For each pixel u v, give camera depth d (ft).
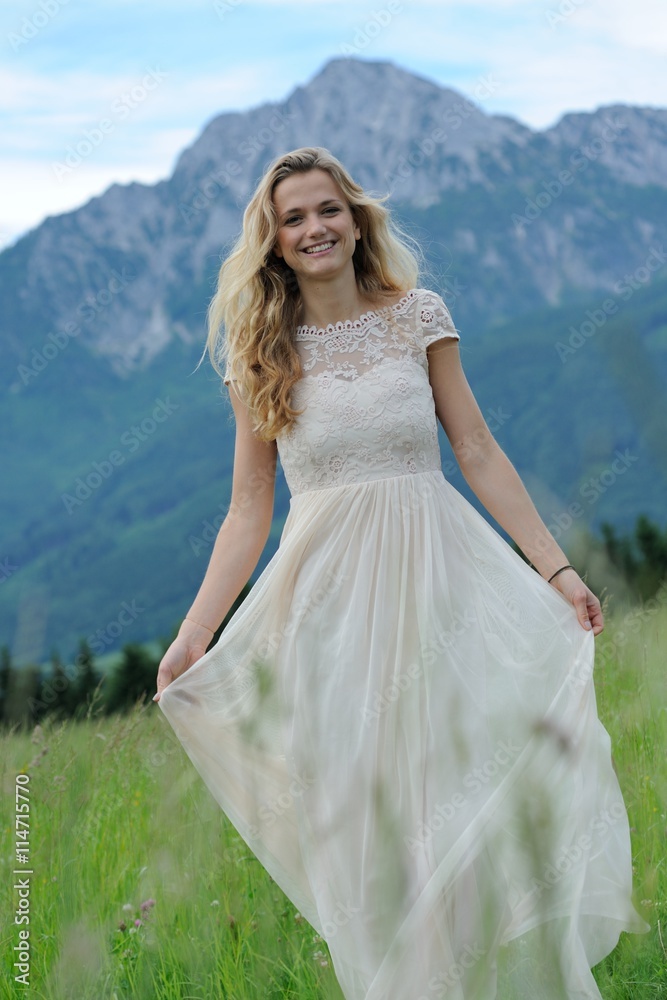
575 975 7.72
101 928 9.71
